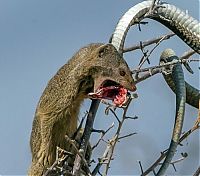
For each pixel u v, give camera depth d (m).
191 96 9.16
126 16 8.20
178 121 8.12
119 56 9.26
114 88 7.89
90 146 9.03
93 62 9.41
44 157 9.88
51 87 9.99
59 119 9.78
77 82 9.59
